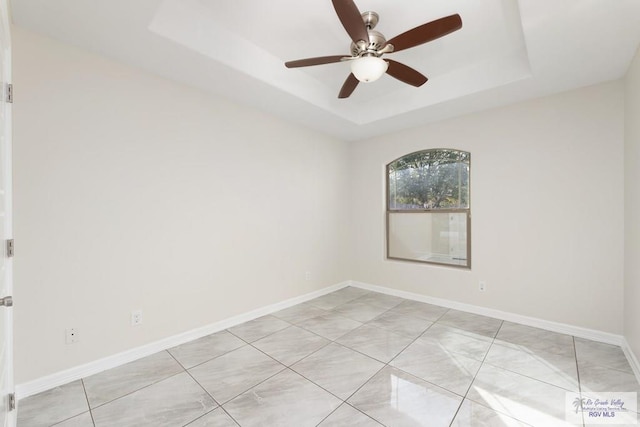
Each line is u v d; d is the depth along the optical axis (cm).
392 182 419
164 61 224
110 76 220
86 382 202
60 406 177
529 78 252
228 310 297
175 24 199
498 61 267
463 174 351
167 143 251
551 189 285
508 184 310
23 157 184
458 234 356
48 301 193
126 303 228
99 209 215
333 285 429
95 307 213
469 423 162
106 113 218
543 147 289
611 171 255
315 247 399
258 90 276
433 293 370
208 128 280
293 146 366
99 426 162
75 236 204
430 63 279
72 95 203
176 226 257
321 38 241
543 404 178
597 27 183
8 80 167
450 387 195
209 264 282
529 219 298
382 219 421
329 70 292
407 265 395
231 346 255
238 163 306
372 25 209
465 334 278
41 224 191
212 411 173
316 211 400
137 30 188
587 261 267
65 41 199
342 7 161
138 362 229
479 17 212
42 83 191
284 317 325
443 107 318
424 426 160
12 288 175
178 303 259
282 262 354
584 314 269
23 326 184
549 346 252
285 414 171
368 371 215
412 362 227
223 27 227
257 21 220
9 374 158
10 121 170
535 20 179
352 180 456
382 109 353
